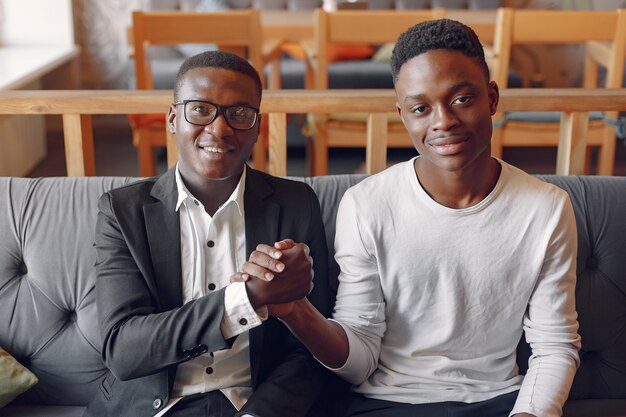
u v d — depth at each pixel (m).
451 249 1.47
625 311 1.72
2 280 1.70
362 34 3.34
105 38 5.29
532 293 1.49
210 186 1.46
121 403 1.45
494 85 1.46
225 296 1.31
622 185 1.78
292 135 4.50
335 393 1.54
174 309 1.38
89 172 2.03
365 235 1.49
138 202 1.47
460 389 1.47
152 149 3.58
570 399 1.72
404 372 1.50
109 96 1.94
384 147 1.98
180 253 1.46
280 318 1.37
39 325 1.68
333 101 1.94
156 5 4.93
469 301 1.48
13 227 1.72
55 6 5.01
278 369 1.44
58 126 5.37
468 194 1.46
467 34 1.40
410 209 1.48
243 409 1.34
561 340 1.47
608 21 3.27
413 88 1.39
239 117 1.43
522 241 1.46
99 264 1.45
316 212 1.55
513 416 1.40
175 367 1.44
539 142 3.41
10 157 4.11
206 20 3.30
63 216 1.72
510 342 1.52
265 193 1.52
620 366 1.72
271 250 1.32
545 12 3.25
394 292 1.50
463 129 1.38
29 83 4.38
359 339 1.47
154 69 4.46
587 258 1.73
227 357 1.47
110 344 1.36
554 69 5.19
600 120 3.36
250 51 3.36
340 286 1.54
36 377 1.63
